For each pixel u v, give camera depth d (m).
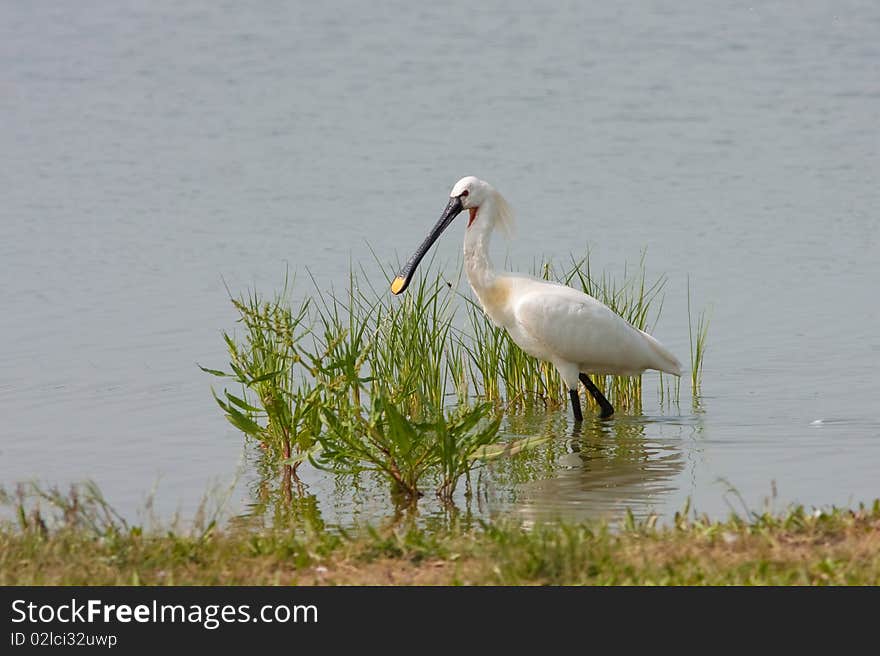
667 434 14.43
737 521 9.98
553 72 40.06
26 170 28.94
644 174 28.33
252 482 12.84
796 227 24.17
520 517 11.41
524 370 16.23
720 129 32.69
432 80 39.12
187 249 22.92
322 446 12.61
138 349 17.83
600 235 23.58
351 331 14.58
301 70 40.56
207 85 38.50
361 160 29.66
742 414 15.08
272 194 26.75
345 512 11.82
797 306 19.67
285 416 13.23
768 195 26.50
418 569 9.20
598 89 37.75
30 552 9.44
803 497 11.84
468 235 15.66
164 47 43.97
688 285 20.77
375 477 12.98
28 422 14.98
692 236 23.55
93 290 20.64
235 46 44.22
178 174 28.53
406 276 15.66
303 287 20.45
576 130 32.75
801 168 28.78
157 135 32.47
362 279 20.75
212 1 52.06
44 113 34.94
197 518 10.30
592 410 15.87
